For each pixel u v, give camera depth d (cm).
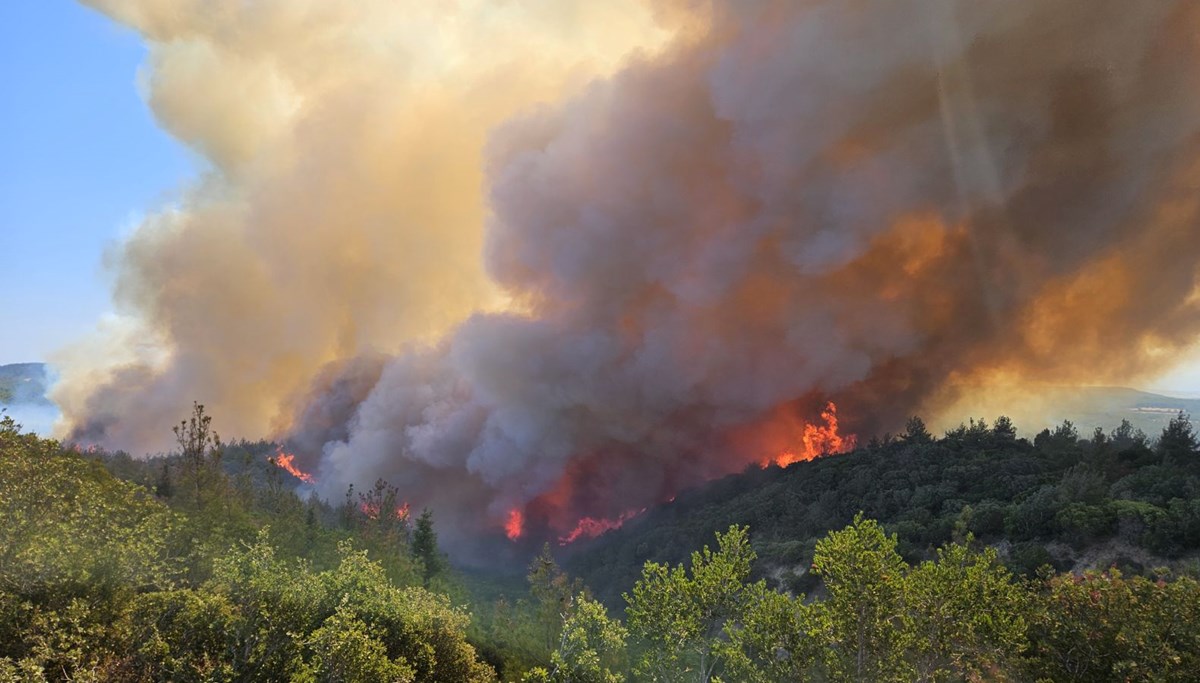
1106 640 2267
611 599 8662
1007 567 5288
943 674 2152
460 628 3139
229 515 4697
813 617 2255
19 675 1767
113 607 2206
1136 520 5106
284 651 2267
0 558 2069
